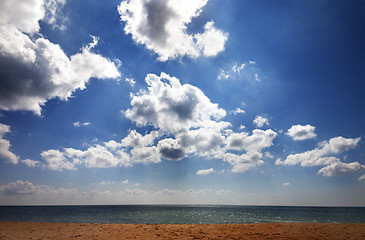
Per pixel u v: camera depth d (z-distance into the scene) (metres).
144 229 12.96
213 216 53.75
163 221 36.81
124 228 13.34
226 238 10.12
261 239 9.69
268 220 41.03
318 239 9.45
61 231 12.24
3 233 11.43
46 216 51.09
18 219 40.66
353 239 9.39
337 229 12.30
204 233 11.57
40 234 11.27
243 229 12.81
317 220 41.62
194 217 48.75
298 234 10.81
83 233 11.63
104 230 12.62
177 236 10.74
